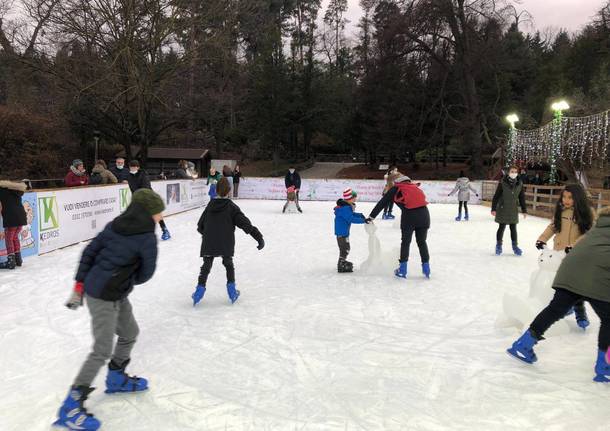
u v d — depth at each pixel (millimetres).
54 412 2910
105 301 2744
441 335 4328
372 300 5477
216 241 5152
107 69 18562
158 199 2867
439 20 30375
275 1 52500
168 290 5941
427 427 2732
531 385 3264
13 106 22703
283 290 5926
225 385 3285
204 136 42969
